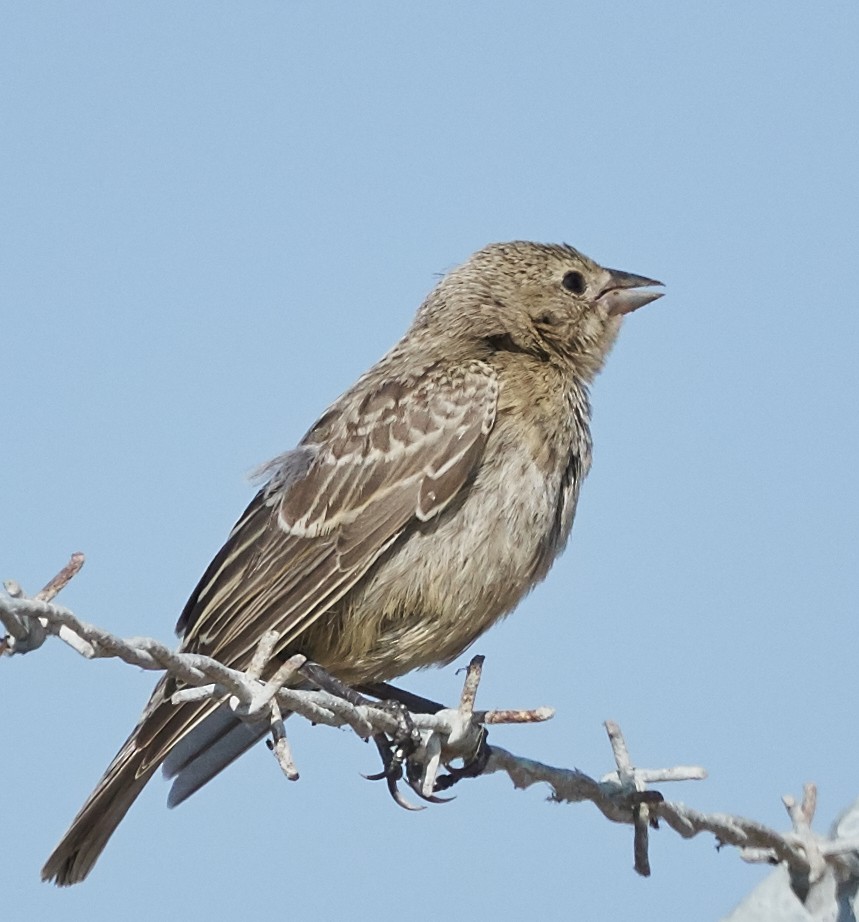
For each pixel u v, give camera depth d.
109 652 7.08
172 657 7.44
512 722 9.16
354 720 8.70
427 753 9.12
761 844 9.52
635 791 9.49
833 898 9.52
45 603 6.62
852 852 9.56
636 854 9.52
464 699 9.09
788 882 9.20
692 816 9.51
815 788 9.64
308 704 8.31
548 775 9.55
